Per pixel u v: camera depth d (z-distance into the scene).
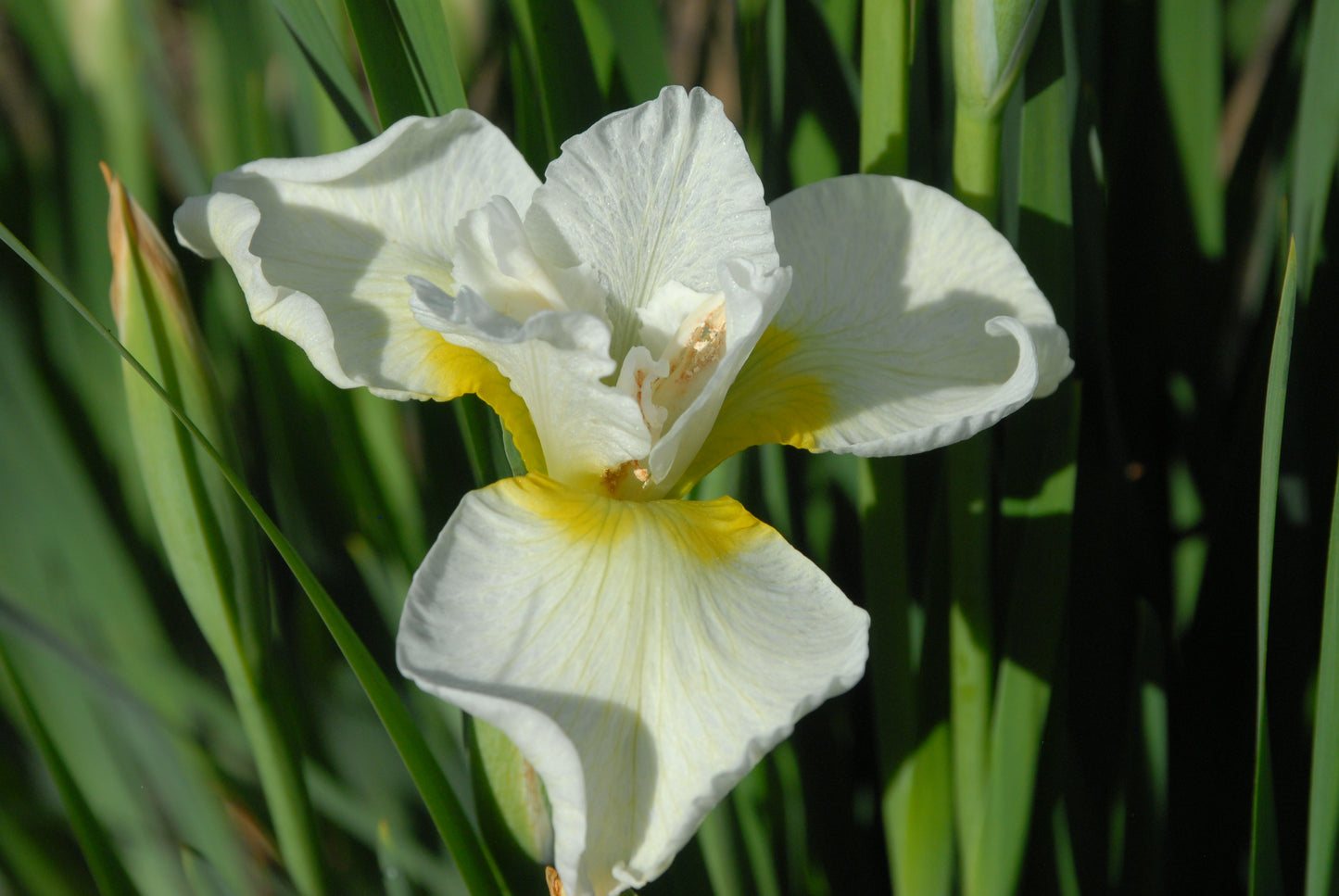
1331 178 0.44
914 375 0.41
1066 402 0.42
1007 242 0.42
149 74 0.48
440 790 0.39
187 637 0.50
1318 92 0.44
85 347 0.48
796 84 0.47
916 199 0.42
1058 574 0.42
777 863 0.46
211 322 0.49
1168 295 0.47
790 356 0.42
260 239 0.41
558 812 0.36
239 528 0.41
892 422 0.41
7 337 0.46
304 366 0.48
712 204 0.41
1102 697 0.46
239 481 0.38
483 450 0.42
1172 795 0.46
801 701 0.37
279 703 0.42
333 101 0.43
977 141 0.42
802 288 0.42
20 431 0.46
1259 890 0.41
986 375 0.41
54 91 0.48
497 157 0.42
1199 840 0.46
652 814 0.37
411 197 0.42
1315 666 0.45
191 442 0.41
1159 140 0.47
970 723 0.43
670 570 0.39
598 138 0.40
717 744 0.37
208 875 0.43
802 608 0.39
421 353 0.41
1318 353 0.45
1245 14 0.50
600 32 0.45
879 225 0.42
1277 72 0.48
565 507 0.39
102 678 0.44
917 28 0.44
